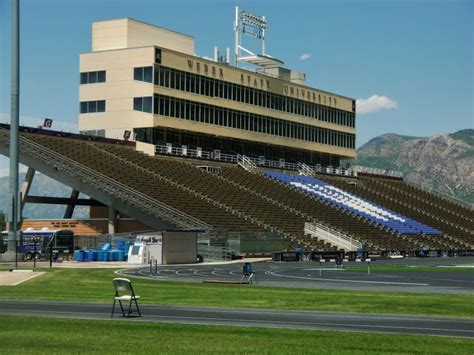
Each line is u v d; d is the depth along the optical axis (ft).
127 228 259.19
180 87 308.60
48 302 92.99
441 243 339.77
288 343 59.52
